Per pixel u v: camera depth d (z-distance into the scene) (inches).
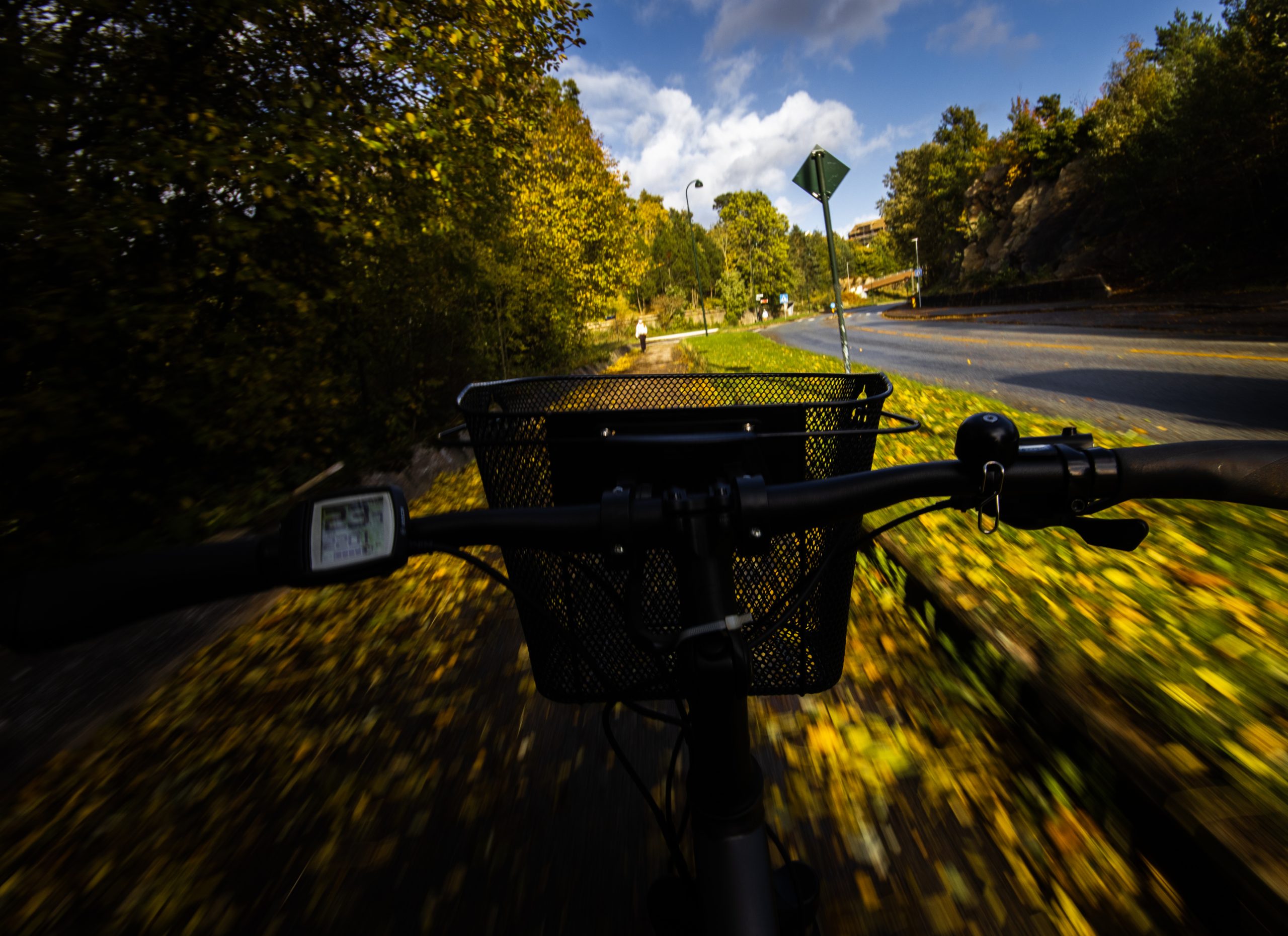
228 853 92.7
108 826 99.4
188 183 185.8
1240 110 900.0
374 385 333.1
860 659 125.8
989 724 104.5
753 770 40.7
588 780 101.3
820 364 631.8
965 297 1777.8
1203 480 37.2
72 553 176.6
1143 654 104.7
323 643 155.3
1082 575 136.2
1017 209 1754.4
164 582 32.7
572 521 38.5
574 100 811.4
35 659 129.5
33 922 83.7
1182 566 139.3
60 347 169.6
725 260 4141.2
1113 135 1280.8
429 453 303.6
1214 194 995.3
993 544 155.2
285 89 214.5
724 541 37.9
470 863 87.6
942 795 92.0
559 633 45.8
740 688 35.0
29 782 109.8
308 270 249.3
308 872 88.4
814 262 5027.1
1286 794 72.0
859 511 38.5
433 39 238.2
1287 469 36.2
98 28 177.8
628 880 82.8
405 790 102.7
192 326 197.8
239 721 125.0
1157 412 302.4
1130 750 79.7
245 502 222.1
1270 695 93.4
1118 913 72.7
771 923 37.3
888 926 73.9
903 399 366.3
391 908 81.7
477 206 335.6
